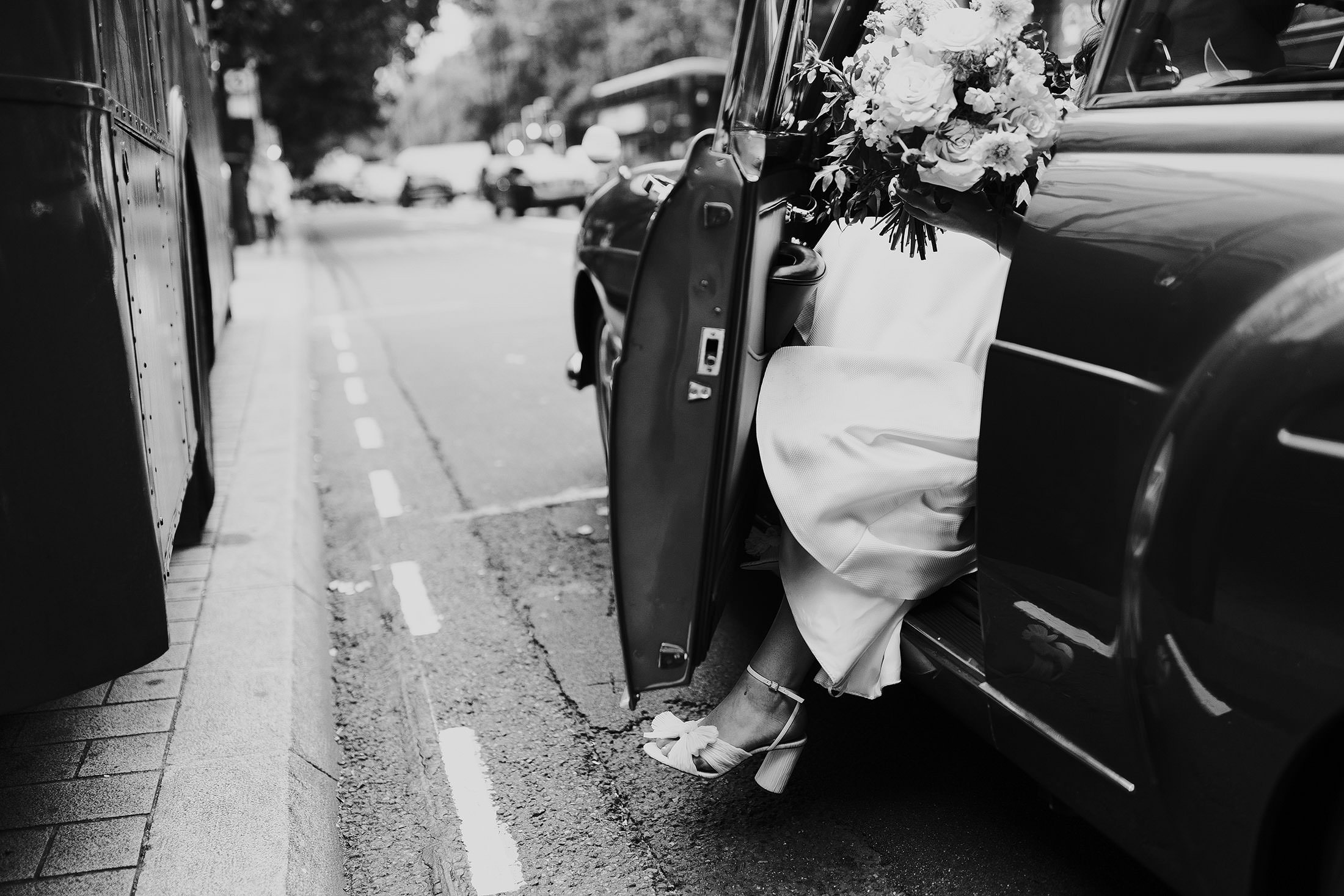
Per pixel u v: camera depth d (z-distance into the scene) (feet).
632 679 7.37
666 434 6.80
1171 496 5.25
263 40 81.46
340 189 194.08
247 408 20.88
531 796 9.02
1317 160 5.07
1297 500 4.67
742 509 8.04
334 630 12.55
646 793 8.98
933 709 10.06
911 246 7.57
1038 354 6.10
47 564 6.47
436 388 24.90
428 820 8.78
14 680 6.49
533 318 35.22
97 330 6.45
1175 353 5.32
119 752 8.86
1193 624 5.17
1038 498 6.15
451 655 11.66
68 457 6.45
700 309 6.55
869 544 7.21
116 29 7.41
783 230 8.13
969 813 8.50
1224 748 5.12
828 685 7.79
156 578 6.98
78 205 6.28
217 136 25.96
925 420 7.42
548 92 183.01
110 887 7.24
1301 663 4.68
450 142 324.80
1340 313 4.66
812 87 8.48
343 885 7.95
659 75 87.51
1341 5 5.65
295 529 14.19
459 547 14.87
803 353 7.68
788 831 8.36
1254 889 5.22
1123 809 5.92
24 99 5.99
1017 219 7.16
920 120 6.68
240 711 9.50
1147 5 6.02
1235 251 5.17
